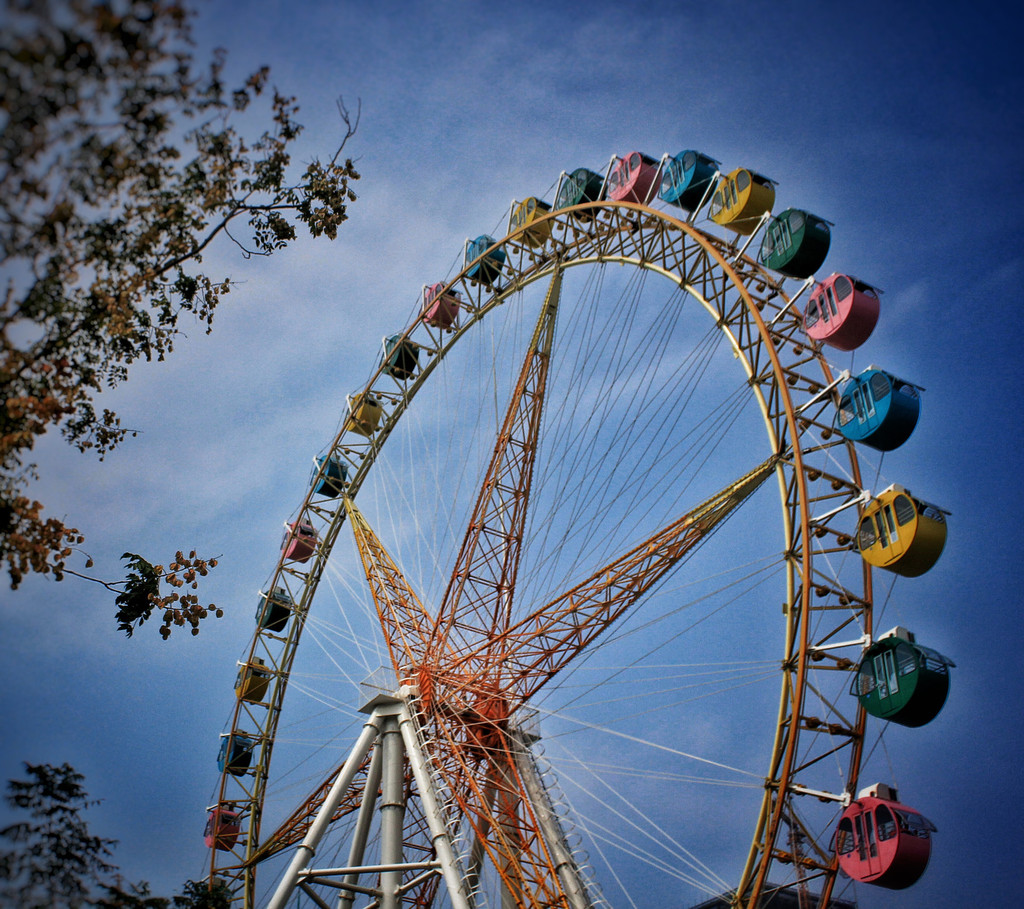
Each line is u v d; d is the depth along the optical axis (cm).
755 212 4228
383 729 4700
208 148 2356
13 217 1942
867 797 3481
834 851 3553
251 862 5597
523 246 5481
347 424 6284
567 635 4528
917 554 3522
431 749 4500
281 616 6300
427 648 5016
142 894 2378
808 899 3847
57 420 2202
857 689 3650
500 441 5347
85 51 1891
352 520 6094
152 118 2092
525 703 4769
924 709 3419
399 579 5534
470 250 5956
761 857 3391
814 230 4047
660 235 4556
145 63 1980
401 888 4069
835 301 4000
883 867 3328
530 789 4297
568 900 3888
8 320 2036
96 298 2267
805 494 3647
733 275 4009
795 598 3669
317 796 5312
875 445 3794
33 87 1841
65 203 1988
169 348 2611
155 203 2300
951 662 3434
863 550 3712
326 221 2784
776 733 3516
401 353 6194
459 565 5184
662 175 4622
